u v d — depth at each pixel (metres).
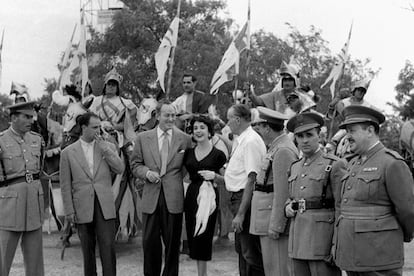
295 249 5.60
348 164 5.36
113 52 33.62
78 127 9.59
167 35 10.50
